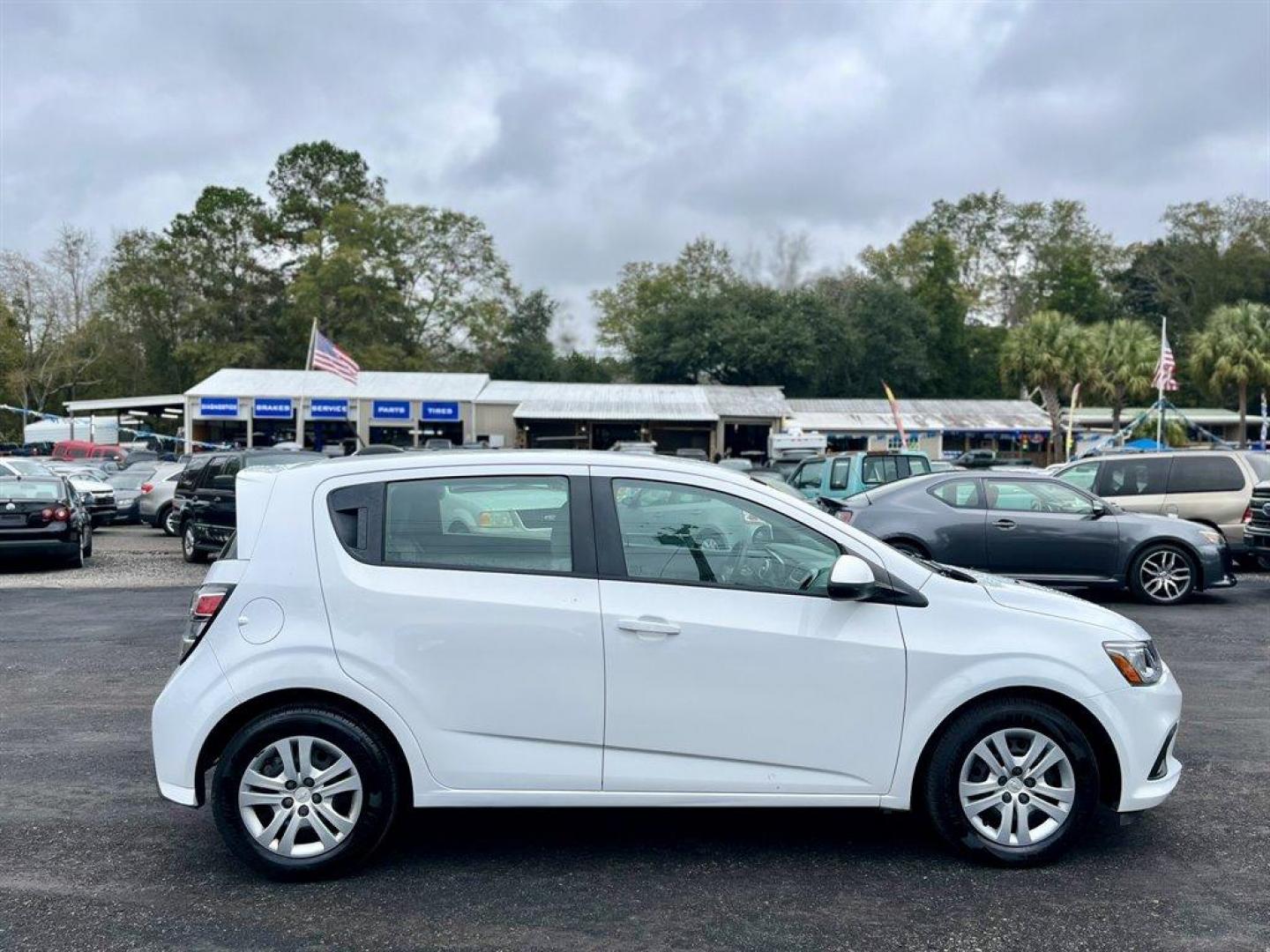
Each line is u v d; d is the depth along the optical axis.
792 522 4.46
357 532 4.37
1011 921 3.87
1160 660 4.66
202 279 63.97
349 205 59.50
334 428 43.44
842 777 4.32
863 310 61.50
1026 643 4.35
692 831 4.84
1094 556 11.47
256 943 3.72
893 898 4.08
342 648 4.21
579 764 4.25
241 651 4.21
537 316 65.00
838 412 48.47
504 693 4.24
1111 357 43.34
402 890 4.18
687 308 59.75
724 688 4.26
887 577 4.43
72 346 59.56
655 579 4.34
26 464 22.48
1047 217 76.75
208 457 16.83
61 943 3.73
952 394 67.62
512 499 4.43
